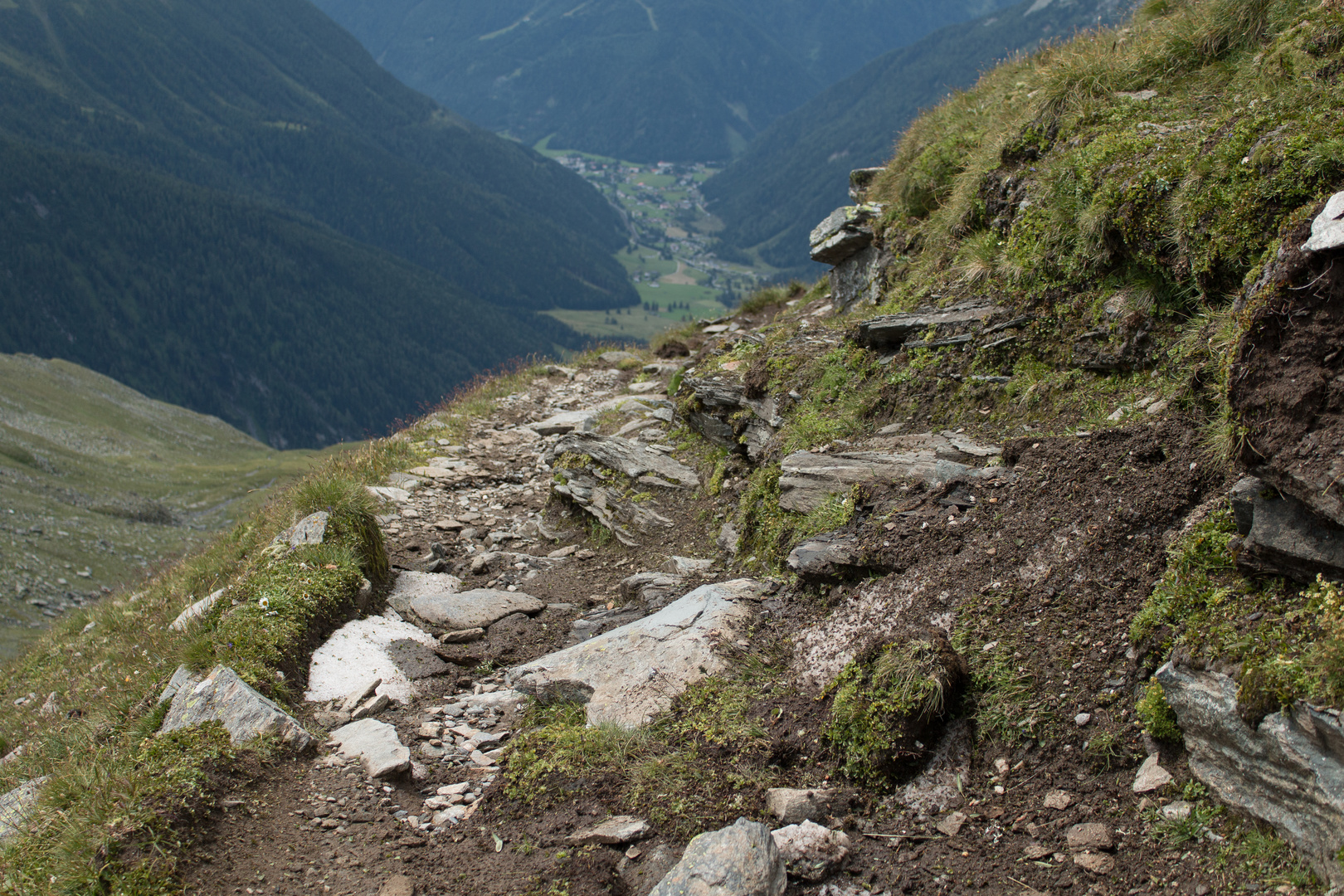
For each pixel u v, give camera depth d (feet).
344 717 20.52
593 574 30.73
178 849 14.70
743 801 16.02
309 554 26.66
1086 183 25.44
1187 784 13.39
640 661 21.07
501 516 38.40
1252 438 13.85
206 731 17.87
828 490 24.88
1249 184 19.47
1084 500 18.43
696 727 18.40
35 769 22.07
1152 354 22.49
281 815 16.44
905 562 20.27
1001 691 16.14
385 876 14.87
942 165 37.35
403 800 17.48
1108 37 34.86
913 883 13.67
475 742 19.83
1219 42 29.17
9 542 181.27
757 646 20.76
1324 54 23.90
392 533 35.60
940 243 34.55
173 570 43.24
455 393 61.16
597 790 16.87
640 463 36.42
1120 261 24.61
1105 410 22.70
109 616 40.65
